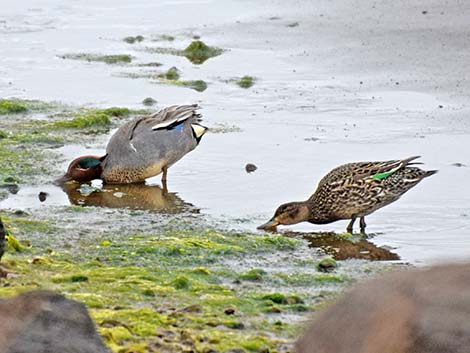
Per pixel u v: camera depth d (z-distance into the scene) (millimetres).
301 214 14586
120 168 16625
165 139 16766
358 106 19750
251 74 22172
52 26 26312
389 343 4285
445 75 21453
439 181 15914
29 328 5941
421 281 4395
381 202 14719
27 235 12953
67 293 10406
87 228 13539
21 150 17516
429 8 25422
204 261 12203
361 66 22328
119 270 11320
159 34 25547
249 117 19266
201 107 19953
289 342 9367
